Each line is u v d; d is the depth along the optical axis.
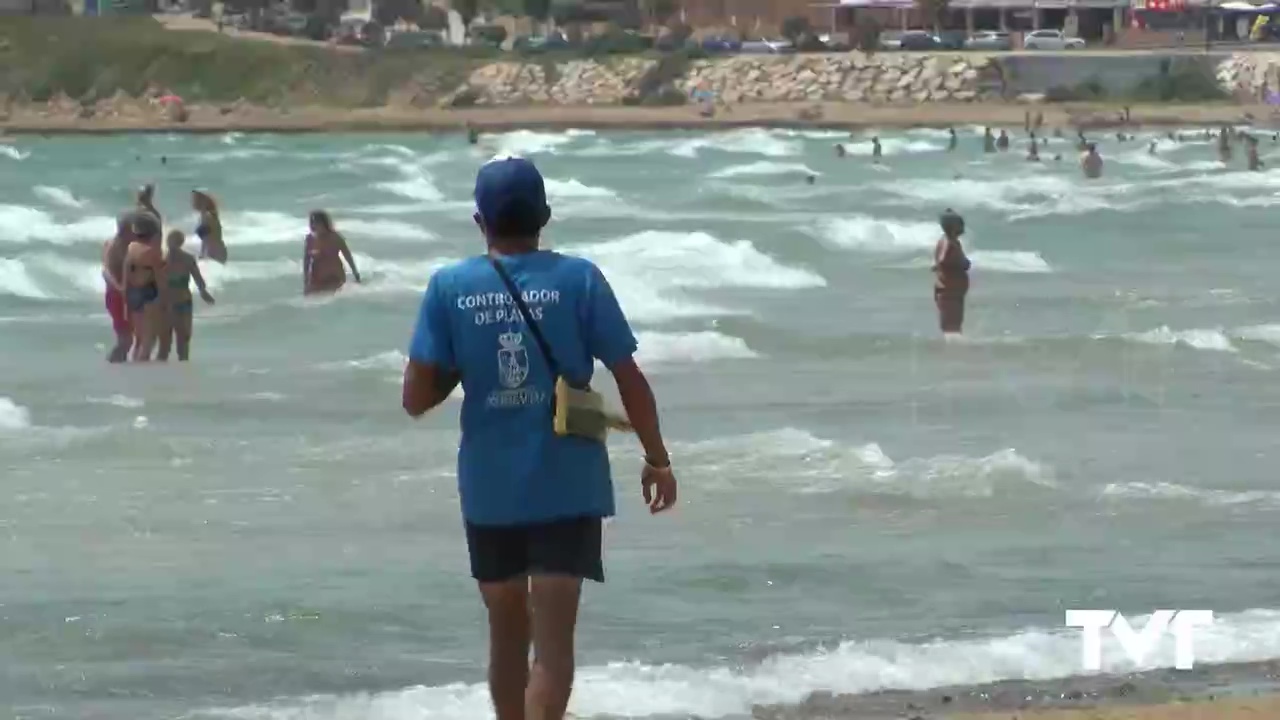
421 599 37.25
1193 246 128.00
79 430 55.09
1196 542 42.19
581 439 21.09
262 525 43.62
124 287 70.00
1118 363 72.00
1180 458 52.69
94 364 70.25
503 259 21.27
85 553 40.81
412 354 21.28
